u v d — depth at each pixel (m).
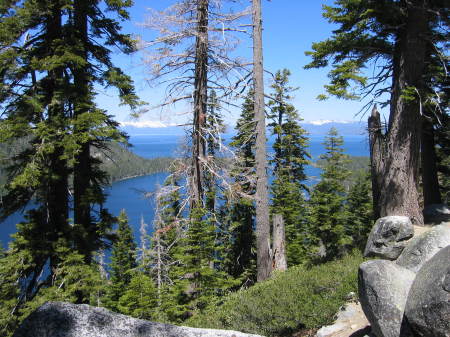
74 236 10.62
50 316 3.56
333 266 9.39
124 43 12.26
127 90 11.87
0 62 9.44
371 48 11.58
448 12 10.78
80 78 11.01
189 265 13.66
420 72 10.66
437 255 4.72
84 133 9.95
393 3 10.36
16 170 10.07
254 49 14.70
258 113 14.89
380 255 8.34
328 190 26.86
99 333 3.54
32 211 10.71
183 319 13.73
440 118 15.05
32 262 10.56
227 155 13.90
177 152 14.23
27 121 9.93
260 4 14.59
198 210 13.76
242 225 23.06
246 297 9.33
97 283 10.65
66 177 11.23
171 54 12.84
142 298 14.55
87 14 11.30
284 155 23.44
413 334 4.53
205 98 13.87
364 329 6.19
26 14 9.53
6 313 9.64
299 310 7.55
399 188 10.86
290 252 22.38
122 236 26.00
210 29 12.92
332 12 11.71
